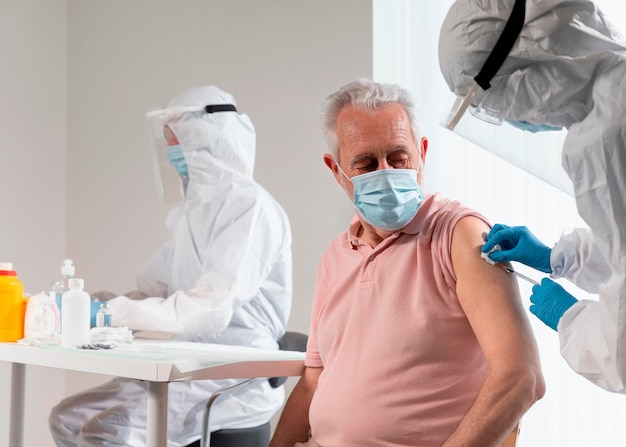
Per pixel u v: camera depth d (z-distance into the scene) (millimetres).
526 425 2490
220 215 2375
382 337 1559
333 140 1683
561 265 1460
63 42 3861
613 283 1290
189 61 3455
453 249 1521
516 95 1384
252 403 2299
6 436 3459
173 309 2211
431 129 2789
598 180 1294
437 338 1513
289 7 3168
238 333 2367
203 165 2412
